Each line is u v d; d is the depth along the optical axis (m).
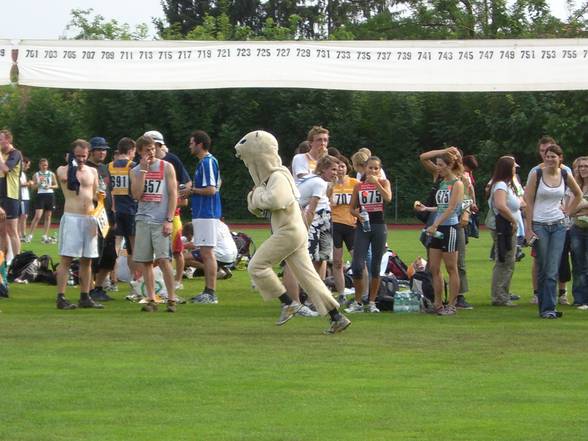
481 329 16.17
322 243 18.61
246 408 10.49
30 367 12.55
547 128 54.09
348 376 12.15
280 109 59.59
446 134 58.88
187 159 58.75
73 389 11.30
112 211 20.44
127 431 9.57
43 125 60.03
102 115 59.59
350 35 67.94
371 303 18.66
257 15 95.69
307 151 19.09
